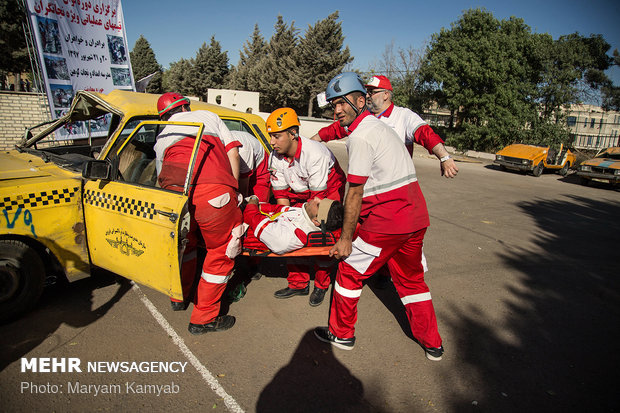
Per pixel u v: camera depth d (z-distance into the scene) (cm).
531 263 498
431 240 572
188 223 266
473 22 2019
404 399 246
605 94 2064
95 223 314
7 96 924
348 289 277
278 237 297
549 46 1958
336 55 4119
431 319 285
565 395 255
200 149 280
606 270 486
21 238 302
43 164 346
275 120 306
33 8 728
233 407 232
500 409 240
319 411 232
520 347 308
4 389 237
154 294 361
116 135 320
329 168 341
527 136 1981
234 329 314
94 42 843
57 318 313
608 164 1250
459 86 2048
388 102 357
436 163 1627
